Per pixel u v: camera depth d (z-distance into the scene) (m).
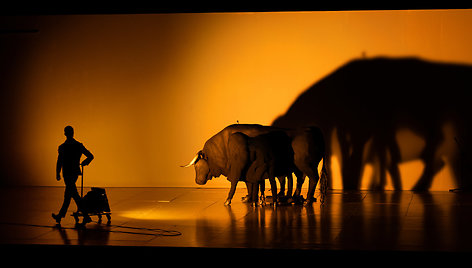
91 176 17.31
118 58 17.16
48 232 11.23
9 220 12.38
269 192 16.20
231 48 16.73
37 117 17.47
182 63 16.94
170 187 17.06
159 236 10.78
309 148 13.64
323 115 16.38
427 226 11.31
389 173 16.16
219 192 16.06
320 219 12.13
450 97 15.90
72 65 17.31
